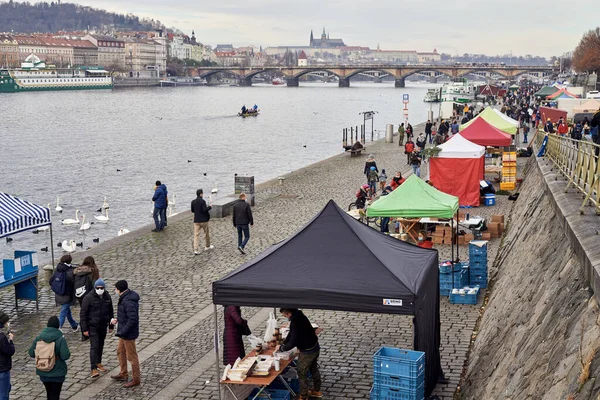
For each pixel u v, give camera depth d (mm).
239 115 165500
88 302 17219
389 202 25750
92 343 17250
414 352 14172
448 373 16656
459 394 15422
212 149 96812
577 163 21578
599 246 12734
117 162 83562
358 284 13766
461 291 22000
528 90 182625
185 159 85688
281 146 99688
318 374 15344
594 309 11133
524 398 11828
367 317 20969
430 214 24984
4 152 94500
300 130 126750
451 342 18672
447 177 38844
